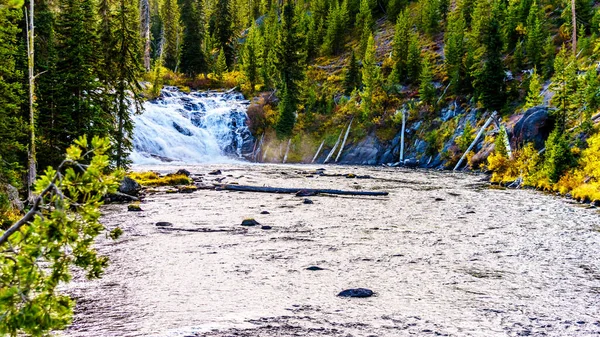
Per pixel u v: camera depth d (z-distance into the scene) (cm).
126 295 996
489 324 866
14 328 293
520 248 1494
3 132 2012
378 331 820
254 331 809
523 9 7675
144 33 7969
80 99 2802
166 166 5069
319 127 7300
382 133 6894
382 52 9125
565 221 2008
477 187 3516
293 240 1570
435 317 896
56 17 2923
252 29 10288
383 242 1561
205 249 1423
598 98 4038
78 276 1129
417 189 3303
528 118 4550
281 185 3406
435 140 6272
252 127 7388
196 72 8400
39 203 304
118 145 3081
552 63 6109
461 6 9162
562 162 3353
